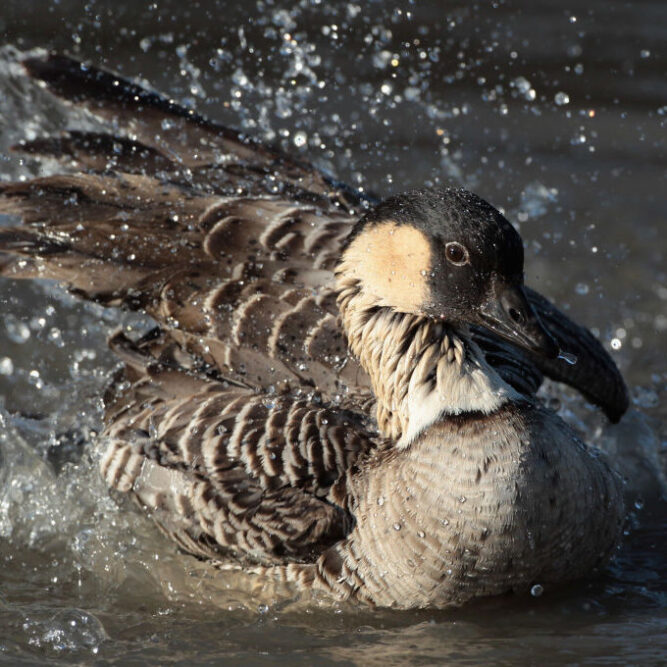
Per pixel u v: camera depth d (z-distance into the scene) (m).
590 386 11.98
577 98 22.03
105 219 11.53
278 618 9.88
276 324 10.74
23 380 13.99
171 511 10.52
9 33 21.50
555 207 18.62
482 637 9.43
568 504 9.54
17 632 9.53
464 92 21.83
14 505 11.55
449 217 9.52
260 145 12.77
